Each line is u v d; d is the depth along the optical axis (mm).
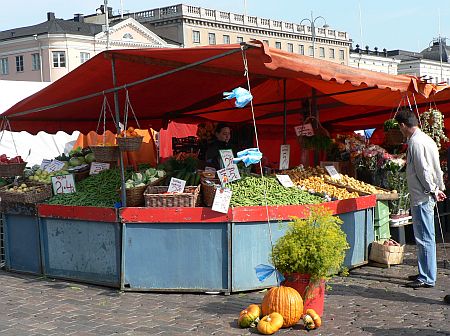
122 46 55219
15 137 14305
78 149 11133
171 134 16281
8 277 8406
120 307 6691
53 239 8141
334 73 7363
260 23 66812
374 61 77625
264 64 6570
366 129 16703
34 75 54125
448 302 6711
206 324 6016
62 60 52938
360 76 7809
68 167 9812
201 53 6883
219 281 7176
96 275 7707
